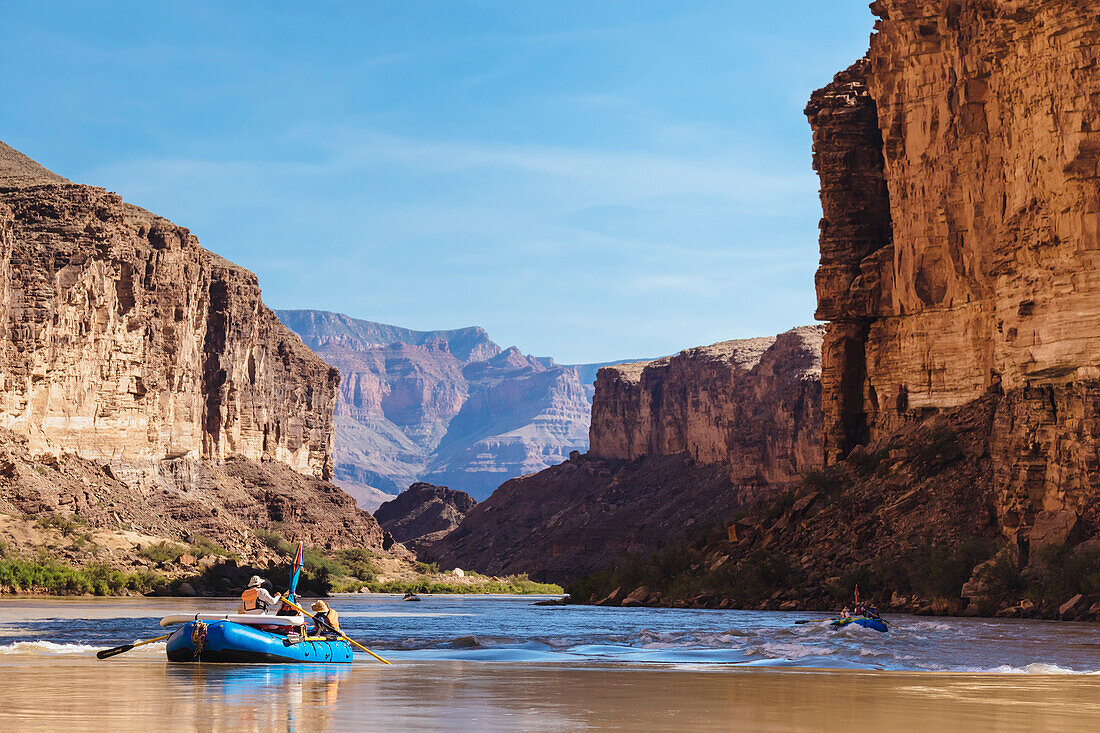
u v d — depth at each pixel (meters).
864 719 18.70
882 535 76.00
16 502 120.50
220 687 22.38
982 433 76.44
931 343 86.19
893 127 87.88
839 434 95.00
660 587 92.44
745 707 20.20
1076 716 19.41
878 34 88.94
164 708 19.11
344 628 52.91
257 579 29.69
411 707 19.77
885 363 91.81
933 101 84.75
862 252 96.62
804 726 17.81
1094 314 63.62
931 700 21.59
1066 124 64.19
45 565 106.75
